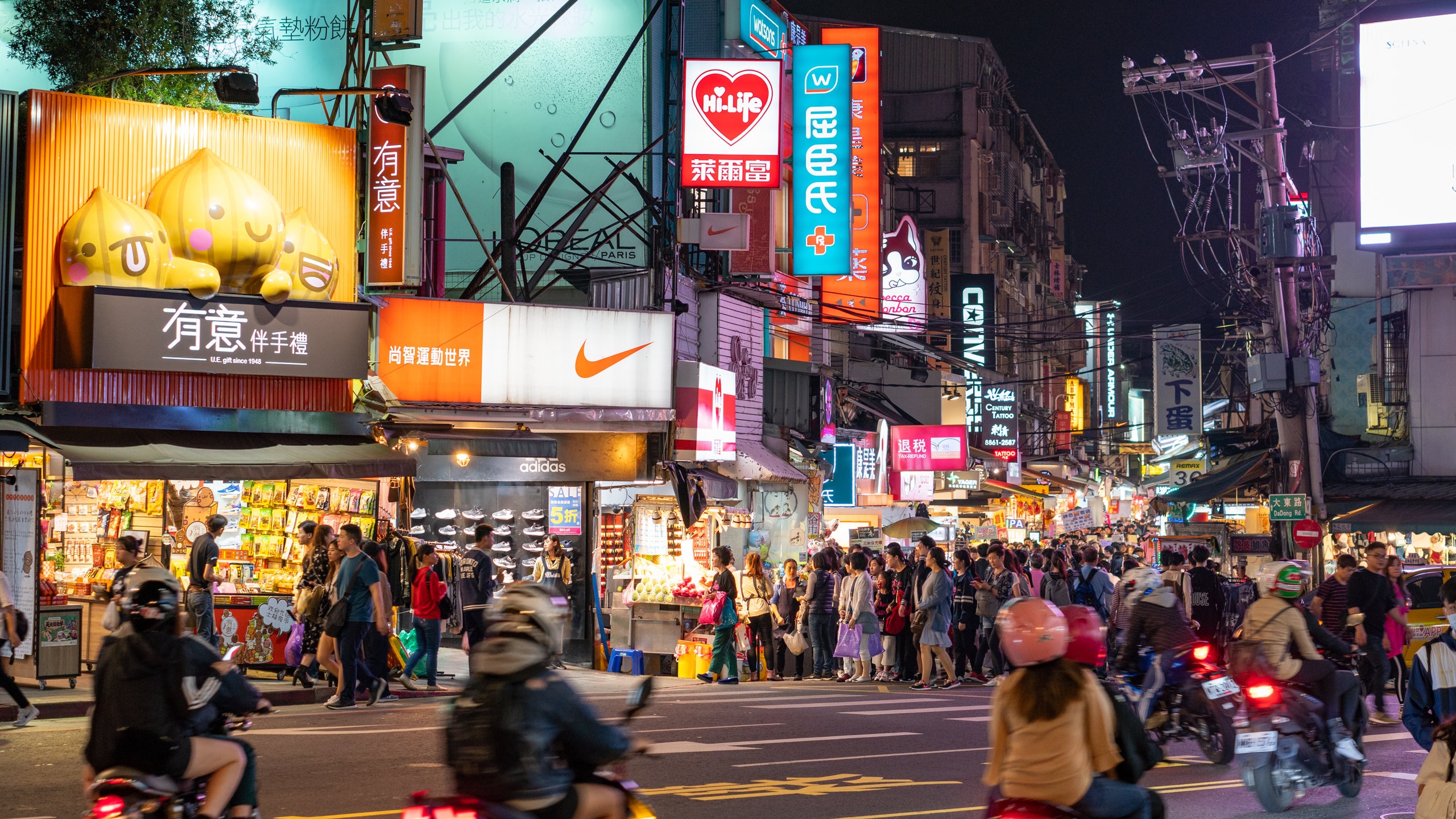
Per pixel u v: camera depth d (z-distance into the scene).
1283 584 9.37
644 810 5.02
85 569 17.11
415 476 17.30
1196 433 44.03
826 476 32.22
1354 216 39.75
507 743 4.48
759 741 11.94
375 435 18.28
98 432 16.12
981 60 72.44
